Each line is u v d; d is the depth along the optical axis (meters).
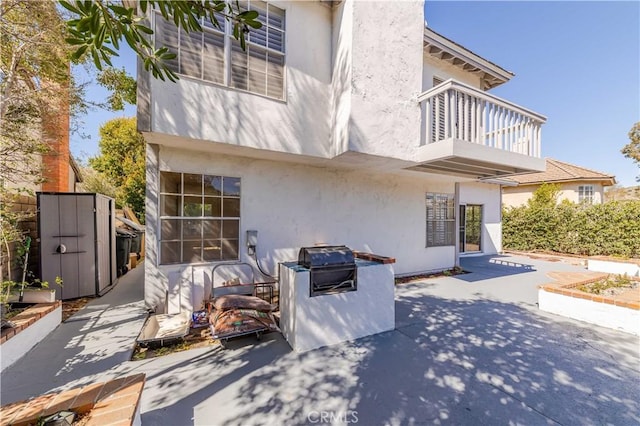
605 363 3.49
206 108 4.70
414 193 8.93
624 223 11.57
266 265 6.22
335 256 4.09
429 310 5.48
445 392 2.89
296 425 2.40
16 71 4.33
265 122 5.23
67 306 5.19
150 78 4.30
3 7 3.75
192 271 5.23
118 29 1.61
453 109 5.61
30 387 2.83
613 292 5.52
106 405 2.00
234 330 3.86
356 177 7.64
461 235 13.12
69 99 5.13
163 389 2.86
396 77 5.82
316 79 5.77
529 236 14.89
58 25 4.23
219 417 2.48
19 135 4.43
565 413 2.59
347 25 5.36
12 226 4.25
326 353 3.71
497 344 4.01
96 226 5.79
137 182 20.33
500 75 9.50
